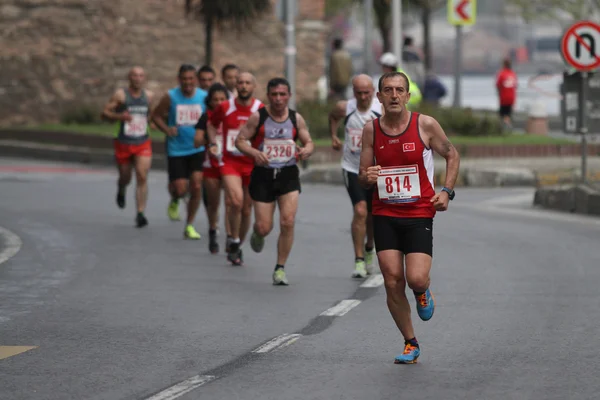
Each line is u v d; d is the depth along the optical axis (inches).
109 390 782.5
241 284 1227.2
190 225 1585.9
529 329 975.6
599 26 1923.0
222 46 3649.1
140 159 1695.4
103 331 986.1
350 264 1365.7
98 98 3491.6
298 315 1053.8
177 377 818.2
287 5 2468.0
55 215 1822.1
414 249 848.3
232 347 919.7
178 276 1278.3
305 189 2265.0
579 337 940.6
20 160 2923.2
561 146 2714.1
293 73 2472.9
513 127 3698.3
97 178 2440.9
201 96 1604.3
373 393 767.1
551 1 4074.8
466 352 891.4
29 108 3427.7
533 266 1327.5
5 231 1641.2
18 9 3408.0
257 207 1229.1
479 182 2348.7
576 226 1705.2
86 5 3467.0
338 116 1309.1
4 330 991.0
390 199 848.9
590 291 1158.3
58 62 3447.3
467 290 1174.3
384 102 847.7
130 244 1525.6
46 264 1359.5
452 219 1795.0
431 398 753.0
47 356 888.9
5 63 3403.1
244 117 1330.0
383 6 3956.7
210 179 1429.6
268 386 789.9
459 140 2760.8
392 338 948.6
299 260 1395.2
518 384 787.4
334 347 916.6
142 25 3533.5
